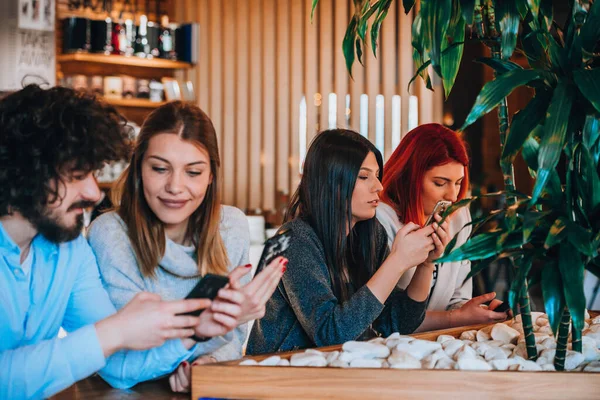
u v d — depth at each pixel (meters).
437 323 2.21
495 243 1.43
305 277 1.88
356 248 2.12
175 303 1.41
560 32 1.70
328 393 1.35
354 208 1.98
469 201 1.54
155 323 1.38
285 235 1.55
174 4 6.56
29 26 5.48
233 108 6.89
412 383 1.33
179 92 5.87
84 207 1.44
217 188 1.81
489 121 7.70
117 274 1.73
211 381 1.38
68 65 5.89
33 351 1.35
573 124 1.45
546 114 1.38
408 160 2.39
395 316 2.07
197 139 1.67
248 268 1.49
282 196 6.89
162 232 1.76
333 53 6.93
